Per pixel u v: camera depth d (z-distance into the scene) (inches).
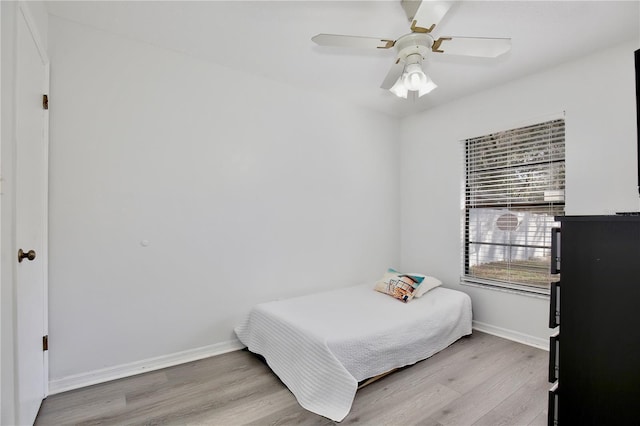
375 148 143.6
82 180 80.7
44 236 73.4
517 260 112.9
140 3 73.2
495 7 73.0
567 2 71.4
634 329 42.6
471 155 127.8
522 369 89.5
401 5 73.1
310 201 122.7
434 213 138.5
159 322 91.4
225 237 102.8
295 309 99.0
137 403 73.3
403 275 121.3
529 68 103.1
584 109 95.3
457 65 101.1
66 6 74.2
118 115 85.7
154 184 90.8
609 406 44.7
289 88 117.0
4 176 49.1
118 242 85.5
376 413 69.8
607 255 45.1
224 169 102.7
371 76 110.7
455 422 66.8
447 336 104.2
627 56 87.5
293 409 71.7
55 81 77.5
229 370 89.7
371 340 81.7
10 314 51.1
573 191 97.2
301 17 78.4
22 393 57.7
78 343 80.1
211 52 95.2
